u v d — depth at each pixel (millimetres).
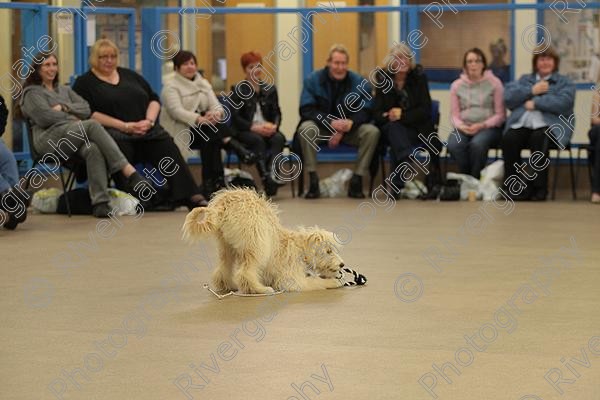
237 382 4137
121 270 6965
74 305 5762
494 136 12086
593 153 11812
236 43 13641
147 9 13383
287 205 11320
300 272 6180
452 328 5098
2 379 4207
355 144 12234
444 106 13531
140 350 4684
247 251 5988
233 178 11945
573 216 10172
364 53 13570
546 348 4668
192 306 5715
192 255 7625
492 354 4562
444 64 13477
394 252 7691
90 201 10570
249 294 5992
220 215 5957
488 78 12180
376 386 4062
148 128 10930
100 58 11102
